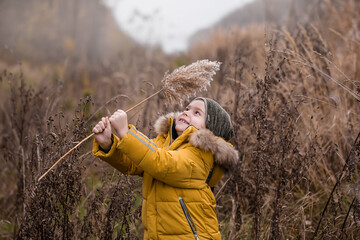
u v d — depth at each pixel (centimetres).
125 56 1030
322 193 311
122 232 259
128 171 226
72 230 246
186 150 208
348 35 446
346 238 254
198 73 219
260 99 276
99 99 416
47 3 1692
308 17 549
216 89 396
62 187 234
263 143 259
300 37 407
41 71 1106
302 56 351
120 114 200
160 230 204
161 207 204
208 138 206
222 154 208
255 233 262
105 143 205
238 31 709
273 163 269
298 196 314
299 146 304
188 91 223
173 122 235
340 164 316
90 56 1641
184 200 204
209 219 210
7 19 1530
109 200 277
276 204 260
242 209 313
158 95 361
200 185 209
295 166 276
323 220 288
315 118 326
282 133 269
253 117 274
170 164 195
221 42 723
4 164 388
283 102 329
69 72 1009
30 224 231
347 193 294
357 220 249
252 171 304
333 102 345
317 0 563
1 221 322
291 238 282
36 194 223
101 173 304
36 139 251
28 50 1393
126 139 194
